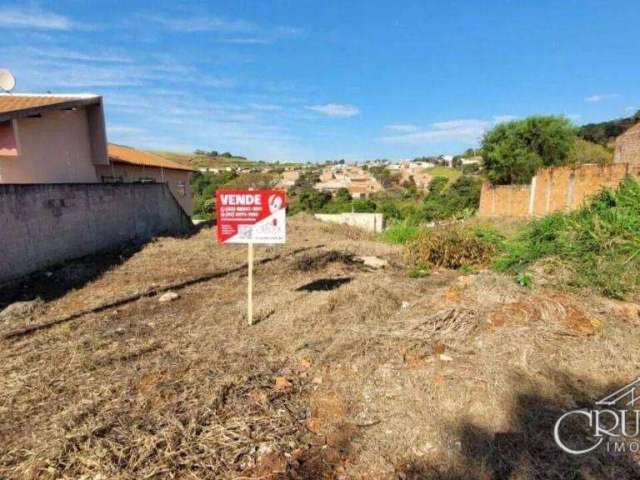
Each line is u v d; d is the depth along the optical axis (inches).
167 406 103.6
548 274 190.5
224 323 165.6
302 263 285.4
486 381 110.3
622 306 155.3
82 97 388.2
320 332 152.6
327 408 104.3
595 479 79.2
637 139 595.8
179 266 280.5
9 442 91.9
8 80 383.2
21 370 126.2
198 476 81.4
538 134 684.1
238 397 108.3
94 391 112.1
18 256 250.4
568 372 116.0
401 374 117.0
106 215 357.4
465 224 417.4
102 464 83.1
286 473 82.5
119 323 171.0
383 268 284.5
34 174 350.0
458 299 170.1
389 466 84.0
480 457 85.0
